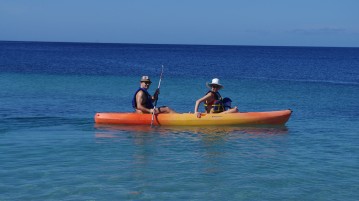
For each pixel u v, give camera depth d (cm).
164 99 2164
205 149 1050
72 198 702
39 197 705
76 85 2736
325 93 2573
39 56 7225
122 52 11031
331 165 923
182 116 1342
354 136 1250
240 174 846
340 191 759
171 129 1292
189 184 781
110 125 1344
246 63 6531
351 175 852
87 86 2692
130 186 765
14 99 1992
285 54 12838
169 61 6669
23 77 3192
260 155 1001
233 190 754
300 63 6912
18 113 1590
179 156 977
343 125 1445
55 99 2042
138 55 9100
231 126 1352
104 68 4531
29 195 713
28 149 1021
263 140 1169
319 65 6312
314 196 733
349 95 2477
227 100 1416
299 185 787
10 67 4203
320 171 876
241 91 2620
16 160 923
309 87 2933
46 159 934
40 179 795
